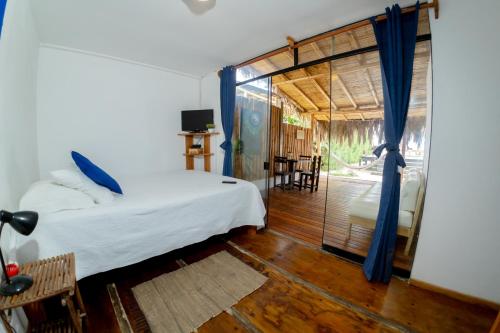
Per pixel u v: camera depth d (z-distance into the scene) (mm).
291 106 5918
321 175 6789
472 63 1483
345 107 3121
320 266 2082
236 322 1406
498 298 1533
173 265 2039
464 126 1547
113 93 3051
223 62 3262
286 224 3129
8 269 1034
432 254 1735
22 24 1664
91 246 1527
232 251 2330
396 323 1426
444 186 1652
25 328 1225
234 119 3832
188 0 1812
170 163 3758
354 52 2121
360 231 2869
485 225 1537
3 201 1164
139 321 1400
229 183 2695
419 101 1969
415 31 1654
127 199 1919
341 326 1393
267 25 2188
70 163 2752
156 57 3037
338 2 1806
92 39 2453
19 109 1694
